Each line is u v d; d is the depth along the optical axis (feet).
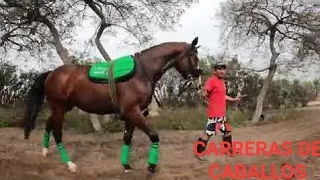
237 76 61.21
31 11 44.01
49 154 28.48
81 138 37.55
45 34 48.55
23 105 59.72
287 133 39.83
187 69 23.35
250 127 48.21
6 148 30.78
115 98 22.21
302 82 75.41
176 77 65.57
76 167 24.21
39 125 43.62
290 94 71.82
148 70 22.52
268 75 56.03
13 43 49.75
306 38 53.67
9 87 60.29
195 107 61.16
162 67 22.95
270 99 70.03
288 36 55.31
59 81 23.39
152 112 52.60
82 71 23.22
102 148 31.83
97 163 26.63
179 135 40.70
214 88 24.64
